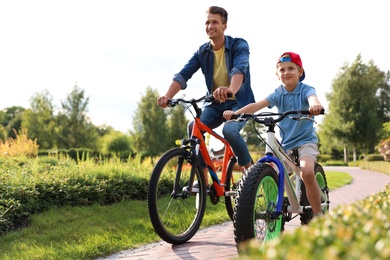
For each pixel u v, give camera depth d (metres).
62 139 44.41
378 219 1.81
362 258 1.19
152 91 46.94
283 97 4.34
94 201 6.75
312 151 4.16
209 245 4.70
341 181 13.34
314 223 1.81
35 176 6.75
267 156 3.76
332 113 45.31
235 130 4.88
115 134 45.34
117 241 4.73
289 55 4.28
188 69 5.34
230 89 4.54
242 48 5.14
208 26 5.11
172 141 46.31
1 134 62.62
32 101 45.28
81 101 44.94
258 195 3.61
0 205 5.51
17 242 4.71
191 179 4.79
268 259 1.27
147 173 8.45
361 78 44.78
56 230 5.16
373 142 44.69
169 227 4.96
